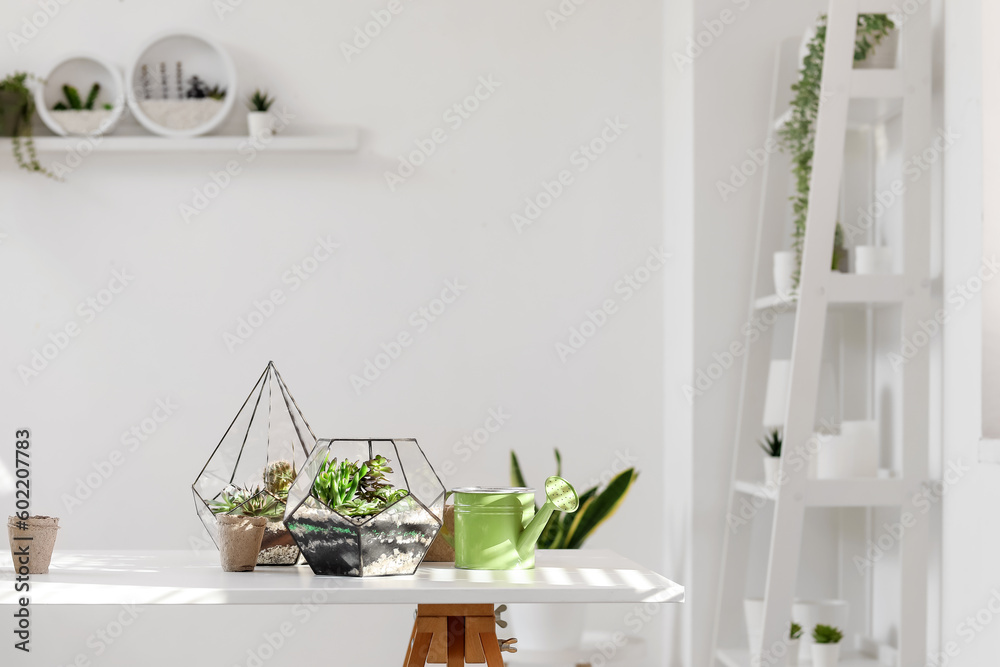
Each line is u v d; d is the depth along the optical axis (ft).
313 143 9.32
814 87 7.57
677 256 9.13
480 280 9.62
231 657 9.23
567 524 8.38
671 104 9.40
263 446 5.49
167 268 9.48
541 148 9.70
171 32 9.34
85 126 9.26
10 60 9.47
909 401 6.72
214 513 5.31
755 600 7.64
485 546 5.34
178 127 9.31
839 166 6.86
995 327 5.79
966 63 6.06
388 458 5.16
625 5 9.79
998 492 5.58
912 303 6.75
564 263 9.66
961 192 6.11
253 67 9.59
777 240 8.34
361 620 9.30
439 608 5.02
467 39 9.72
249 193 9.55
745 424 8.30
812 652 7.16
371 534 4.91
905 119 6.79
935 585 6.66
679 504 8.91
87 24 9.53
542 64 9.74
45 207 9.43
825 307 6.82
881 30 6.97
